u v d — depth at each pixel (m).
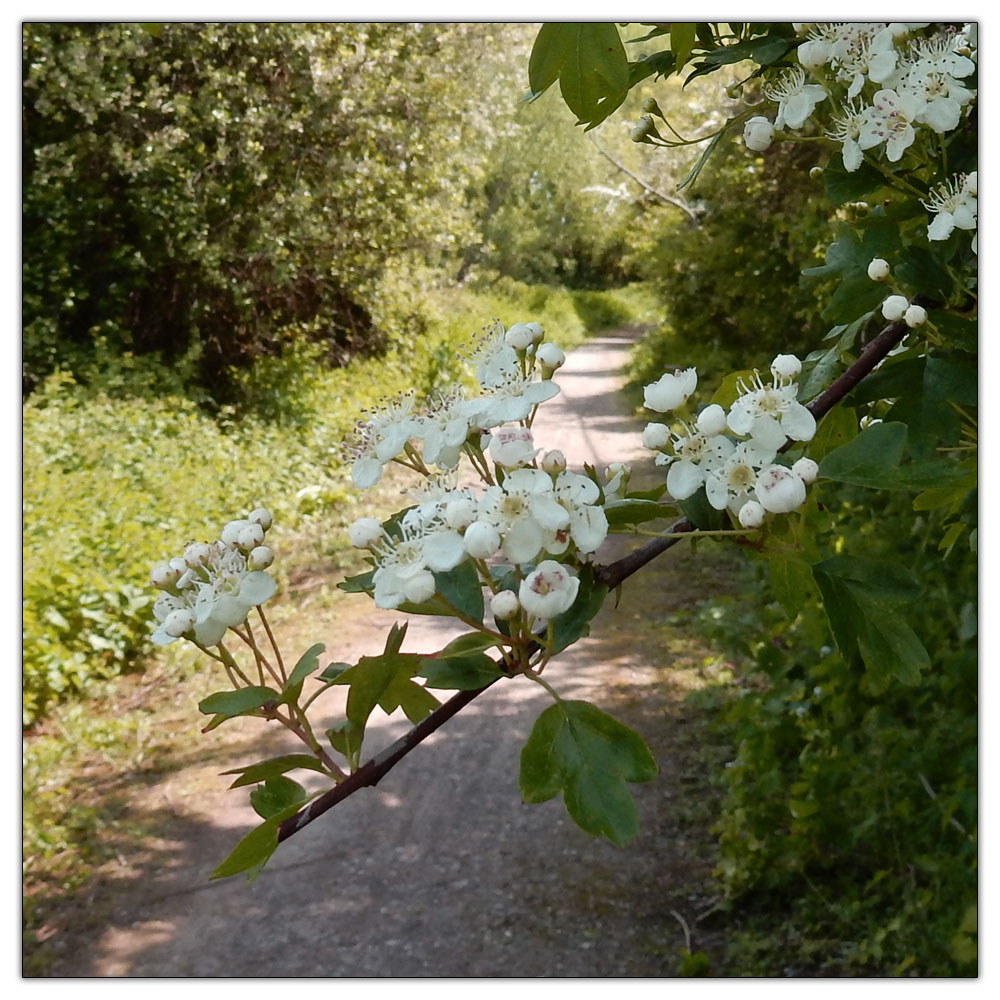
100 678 5.74
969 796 2.97
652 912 3.78
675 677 5.58
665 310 14.02
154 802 4.73
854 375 1.47
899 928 3.15
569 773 1.04
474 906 3.92
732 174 9.52
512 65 13.05
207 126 10.30
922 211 1.58
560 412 12.09
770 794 3.77
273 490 8.34
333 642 6.27
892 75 1.53
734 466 1.28
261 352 11.52
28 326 9.71
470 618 1.19
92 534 6.21
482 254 22.33
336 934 3.81
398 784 4.90
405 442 1.37
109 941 3.81
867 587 1.21
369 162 11.12
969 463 1.41
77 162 10.16
